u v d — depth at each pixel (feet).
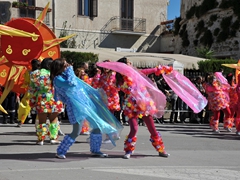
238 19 75.41
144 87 24.16
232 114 41.34
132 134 24.20
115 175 19.71
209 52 77.00
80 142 30.19
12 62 32.78
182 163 23.34
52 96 27.99
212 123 40.29
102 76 31.24
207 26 82.07
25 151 25.90
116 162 22.95
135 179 19.08
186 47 88.58
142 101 23.82
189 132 40.09
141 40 100.48
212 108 39.83
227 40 77.20
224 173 21.11
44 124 28.60
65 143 23.39
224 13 78.38
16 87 32.96
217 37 79.30
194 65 65.21
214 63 62.03
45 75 27.55
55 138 29.01
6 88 32.89
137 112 23.95
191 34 87.04
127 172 20.43
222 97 39.58
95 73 32.14
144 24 100.01
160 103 24.63
